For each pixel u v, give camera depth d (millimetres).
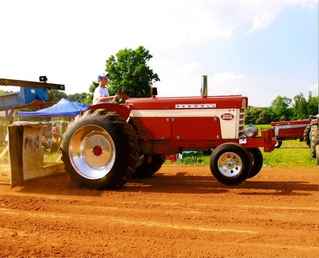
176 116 8641
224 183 7957
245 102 8477
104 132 8203
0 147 12516
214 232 5207
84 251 4465
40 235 5082
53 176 9438
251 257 4301
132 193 7781
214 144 8539
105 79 9781
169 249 4547
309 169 11148
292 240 4875
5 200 7078
